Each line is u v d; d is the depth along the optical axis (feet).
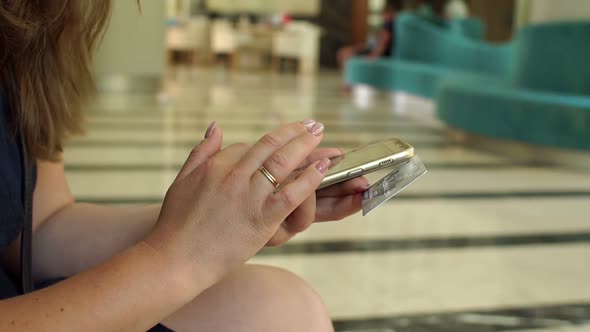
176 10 41.86
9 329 1.27
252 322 1.77
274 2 41.19
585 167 10.55
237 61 39.34
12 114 1.81
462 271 5.67
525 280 5.50
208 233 1.42
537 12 12.55
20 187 1.81
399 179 1.86
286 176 1.45
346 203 2.06
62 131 2.11
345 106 19.52
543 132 10.78
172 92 21.25
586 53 11.06
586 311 4.88
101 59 18.58
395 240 6.48
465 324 4.61
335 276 5.44
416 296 5.08
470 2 34.91
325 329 1.83
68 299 1.34
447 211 7.63
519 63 12.42
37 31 1.78
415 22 21.26
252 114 16.46
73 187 8.05
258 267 1.95
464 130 12.59
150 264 1.40
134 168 9.30
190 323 1.77
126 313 1.36
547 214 7.61
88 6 1.98
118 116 14.73
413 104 18.90
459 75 15.83
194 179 1.48
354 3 39.99
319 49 40.88
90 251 2.24
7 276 2.17
